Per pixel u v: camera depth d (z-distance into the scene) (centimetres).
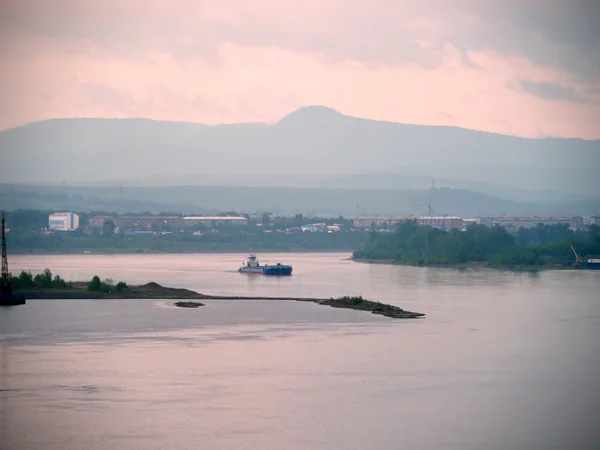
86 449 9375
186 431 9931
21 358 13638
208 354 13988
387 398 11300
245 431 9931
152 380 12119
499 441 9675
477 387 11881
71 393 11438
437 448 9450
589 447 9506
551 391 11719
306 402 11056
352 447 9450
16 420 10294
